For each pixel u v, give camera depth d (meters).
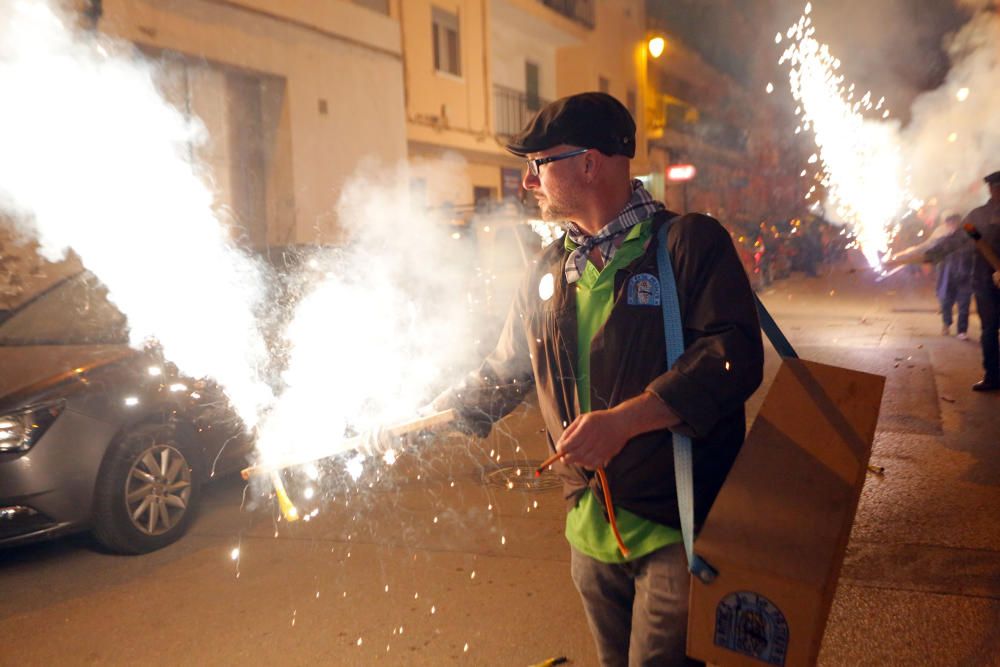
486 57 19.75
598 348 1.91
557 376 2.03
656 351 1.86
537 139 1.97
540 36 23.80
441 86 17.95
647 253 1.91
